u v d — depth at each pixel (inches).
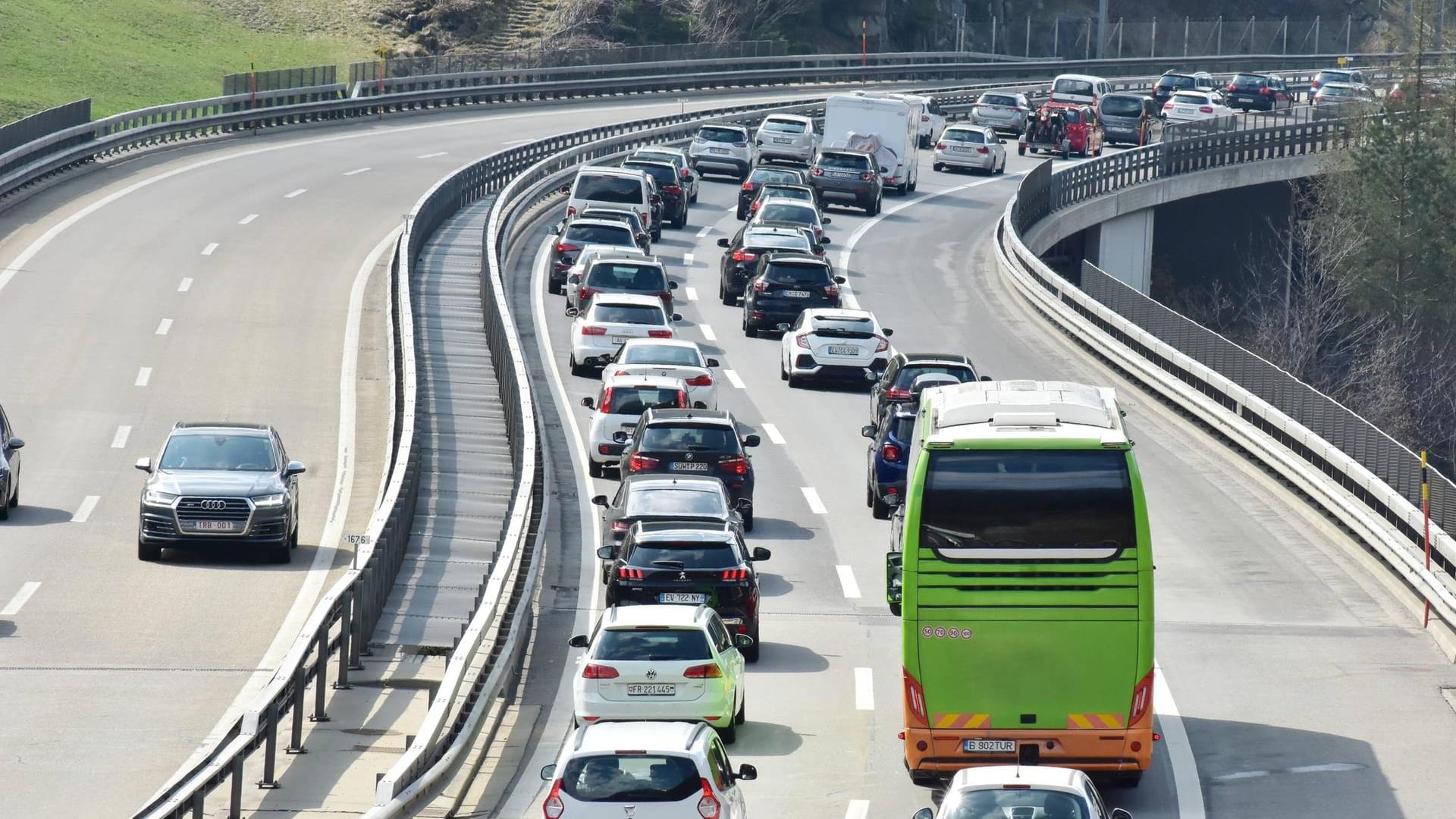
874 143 6860.2
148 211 5561.0
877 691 2122.3
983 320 4771.2
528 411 2915.8
